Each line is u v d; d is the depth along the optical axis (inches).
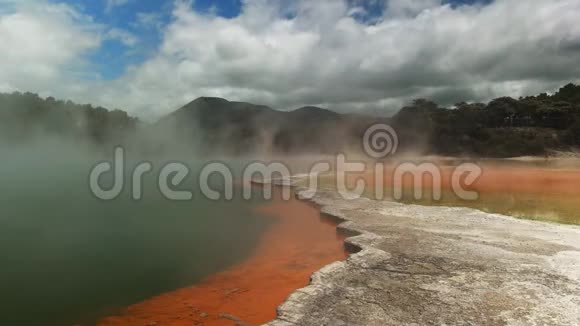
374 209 698.2
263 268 447.8
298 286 381.4
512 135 2642.7
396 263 388.5
